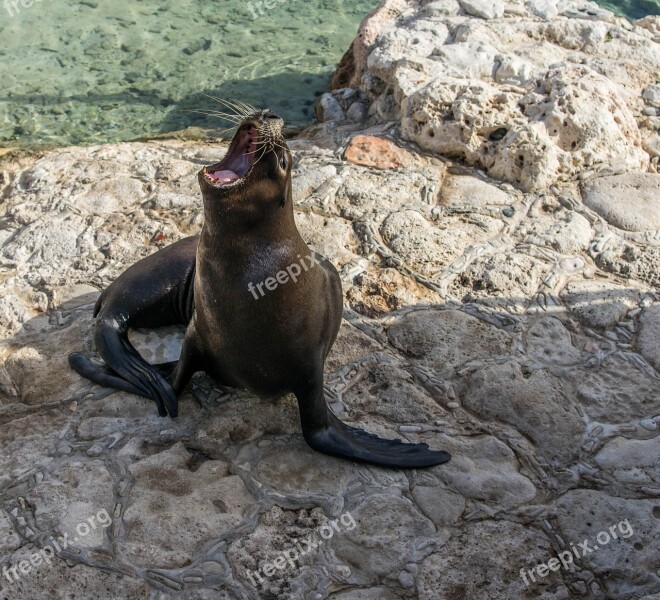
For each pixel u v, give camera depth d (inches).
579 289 136.3
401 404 121.0
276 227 103.7
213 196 99.7
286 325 106.3
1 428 116.6
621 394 123.2
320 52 219.1
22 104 193.3
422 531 108.2
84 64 208.7
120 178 154.1
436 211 148.1
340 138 165.3
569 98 157.9
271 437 116.4
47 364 124.2
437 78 163.6
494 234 144.8
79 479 111.0
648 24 192.4
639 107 168.6
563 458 116.1
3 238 143.6
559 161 153.7
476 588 103.9
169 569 104.0
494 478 113.4
